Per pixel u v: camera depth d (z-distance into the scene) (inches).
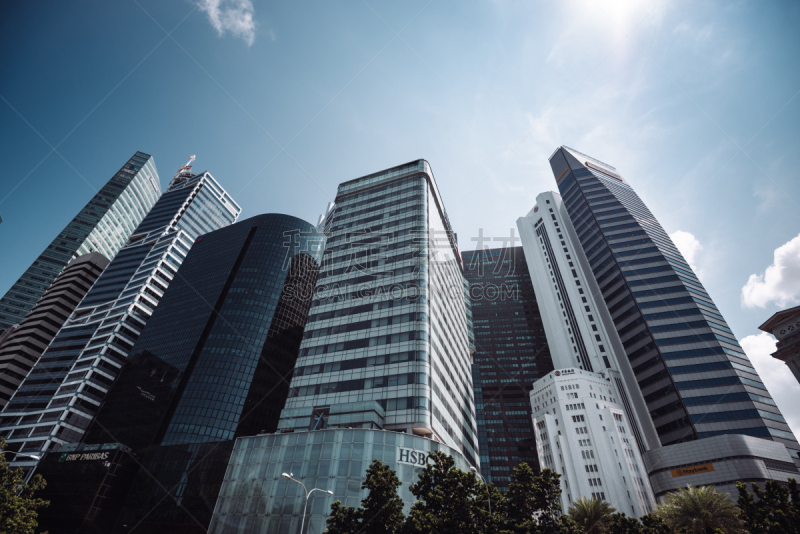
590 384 4522.6
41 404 4704.7
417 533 1064.8
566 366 5748.0
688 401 3870.6
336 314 2805.1
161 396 4266.7
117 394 4530.0
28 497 1528.1
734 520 1731.1
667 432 3937.0
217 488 3339.1
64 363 5177.2
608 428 4003.4
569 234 6948.8
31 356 5664.4
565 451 3937.0
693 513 1830.7
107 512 3238.2
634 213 5925.2
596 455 3801.7
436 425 2169.0
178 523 3157.0
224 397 4185.5
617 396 4566.9
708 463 3243.1
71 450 3634.4
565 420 4190.5
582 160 7140.8
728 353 4084.6
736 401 3718.0
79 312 6013.8
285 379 4658.0
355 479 1641.2
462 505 1109.7
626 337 4825.3
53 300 6235.2
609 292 5285.4
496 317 7854.3
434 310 2763.3
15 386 5354.3
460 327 3592.5
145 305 5787.4
